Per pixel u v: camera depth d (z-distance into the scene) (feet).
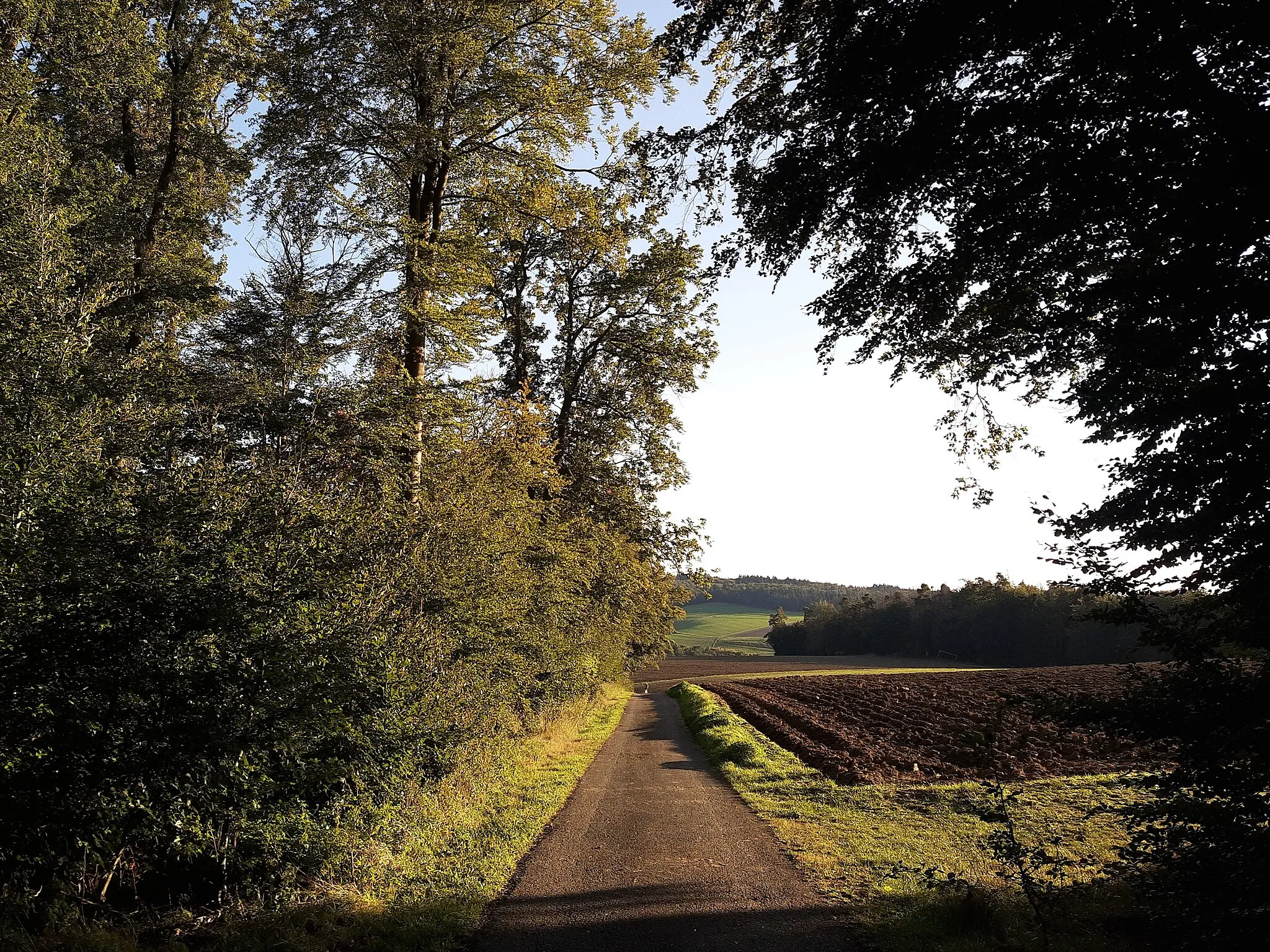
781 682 168.76
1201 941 16.24
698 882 26.63
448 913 23.07
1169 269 18.83
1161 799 18.22
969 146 21.50
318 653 22.50
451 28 51.21
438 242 55.11
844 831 34.22
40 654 16.79
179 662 18.12
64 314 31.32
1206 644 17.94
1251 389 17.28
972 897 21.85
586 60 61.16
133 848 20.27
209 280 61.67
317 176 54.70
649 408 99.30
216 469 25.21
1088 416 20.65
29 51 55.98
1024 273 22.77
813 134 24.25
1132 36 18.42
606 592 88.79
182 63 64.85
